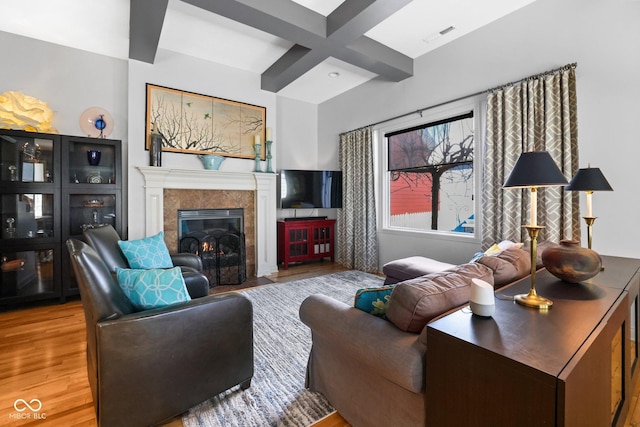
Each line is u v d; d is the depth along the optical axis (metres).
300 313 1.58
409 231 3.98
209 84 3.95
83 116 3.42
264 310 2.90
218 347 1.53
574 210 2.49
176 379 1.39
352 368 1.37
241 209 4.25
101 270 1.34
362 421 1.32
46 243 3.00
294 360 1.99
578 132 2.47
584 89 2.44
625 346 1.27
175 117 3.73
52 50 3.29
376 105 4.35
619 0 2.27
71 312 2.85
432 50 3.56
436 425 0.96
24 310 2.90
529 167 1.19
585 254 1.40
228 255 4.05
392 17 2.94
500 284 1.50
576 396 0.72
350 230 4.76
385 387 1.20
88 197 3.33
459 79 3.31
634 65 2.21
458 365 0.88
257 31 3.22
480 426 0.83
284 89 4.79
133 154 3.48
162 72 3.63
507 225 2.83
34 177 3.02
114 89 3.59
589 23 2.41
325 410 1.51
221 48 3.60
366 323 1.24
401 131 4.09
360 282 3.89
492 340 0.86
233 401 1.58
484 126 3.12
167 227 3.70
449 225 3.67
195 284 2.41
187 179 3.77
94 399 1.45
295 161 5.21
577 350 0.80
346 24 2.69
